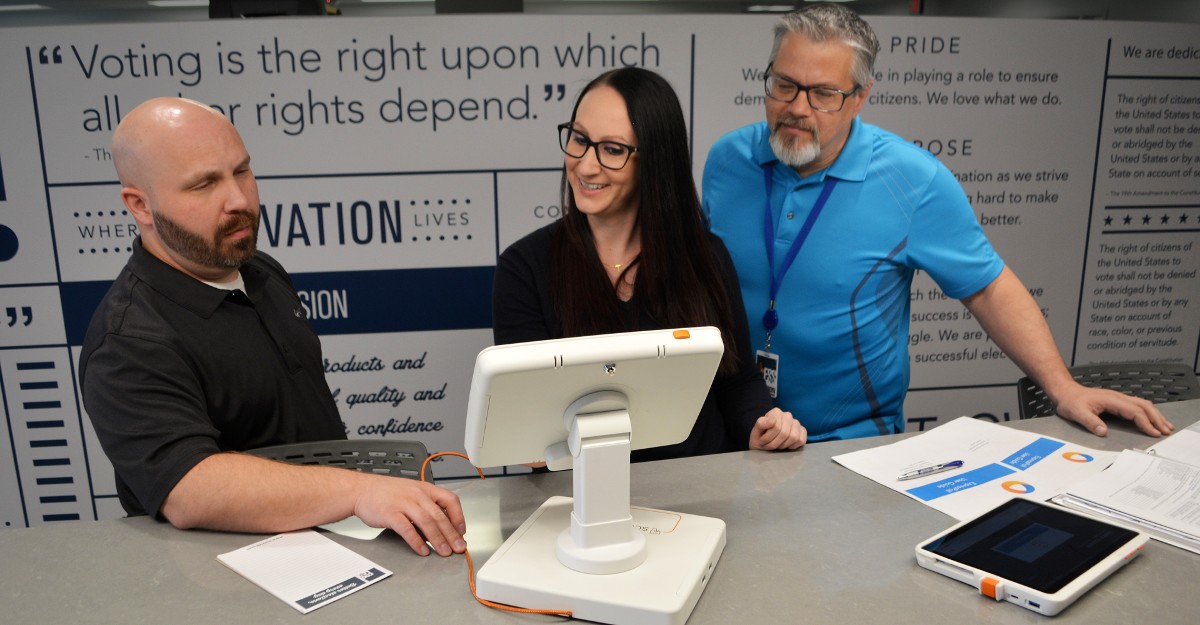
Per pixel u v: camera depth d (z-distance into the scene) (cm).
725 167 207
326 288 266
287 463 123
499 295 167
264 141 254
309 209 260
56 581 100
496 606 94
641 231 156
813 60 170
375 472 137
